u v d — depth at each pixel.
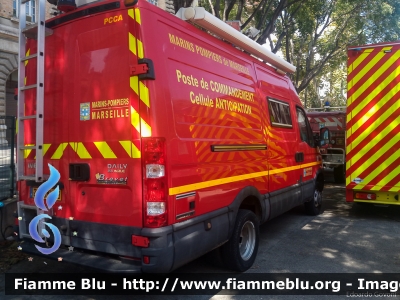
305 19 14.64
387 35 17.20
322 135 7.46
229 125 4.38
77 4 3.75
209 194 3.89
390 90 6.84
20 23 3.93
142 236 3.22
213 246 3.93
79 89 3.67
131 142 3.32
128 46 3.37
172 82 3.53
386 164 6.89
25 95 4.25
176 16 4.02
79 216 3.66
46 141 3.94
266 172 5.25
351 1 15.34
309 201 7.53
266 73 5.80
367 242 5.94
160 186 3.25
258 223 4.90
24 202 4.22
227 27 4.50
